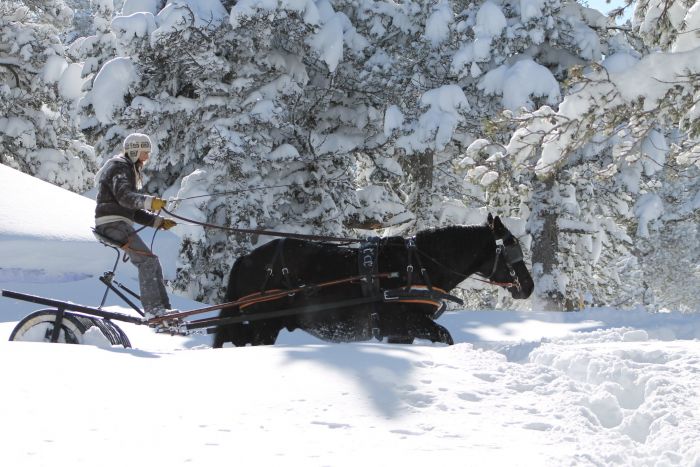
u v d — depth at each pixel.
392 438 4.35
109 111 19.89
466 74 20.75
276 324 8.66
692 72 11.82
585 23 21.75
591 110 12.43
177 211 18.28
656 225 36.56
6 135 27.53
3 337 9.65
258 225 19.98
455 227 8.58
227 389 5.24
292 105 21.00
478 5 22.17
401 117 21.02
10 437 4.06
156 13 20.73
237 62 20.44
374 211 23.00
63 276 14.24
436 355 6.39
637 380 5.63
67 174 29.12
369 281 8.16
